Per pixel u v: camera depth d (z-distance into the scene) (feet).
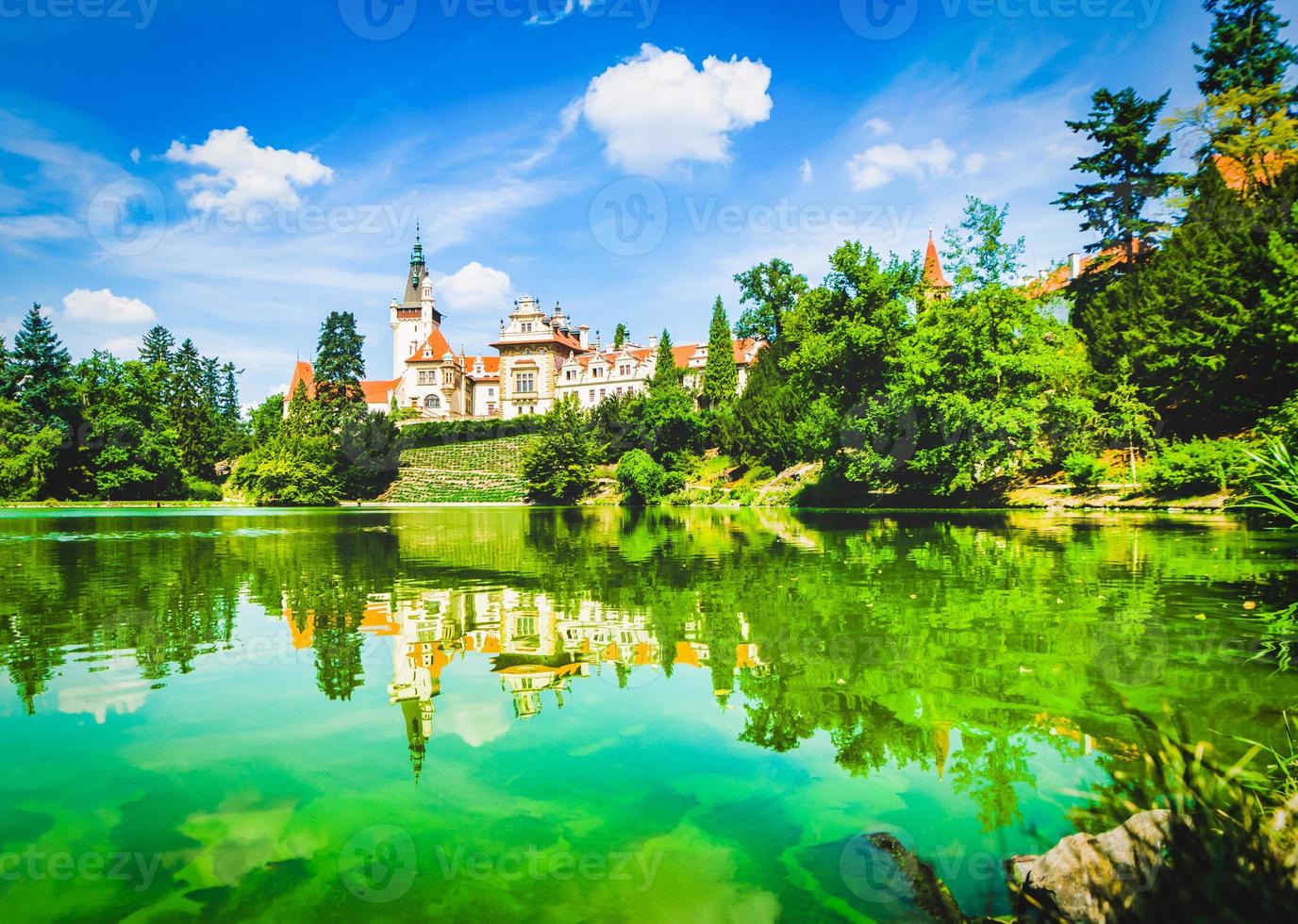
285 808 11.69
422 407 308.81
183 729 15.25
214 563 47.52
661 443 211.00
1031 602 28.12
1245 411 77.71
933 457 98.02
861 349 112.57
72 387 193.77
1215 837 9.12
